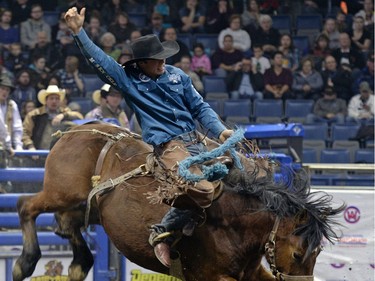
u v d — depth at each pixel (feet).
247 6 114.93
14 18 106.73
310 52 113.50
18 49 101.50
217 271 42.63
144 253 44.21
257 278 44.65
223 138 43.39
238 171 43.29
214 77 105.29
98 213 49.85
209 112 44.14
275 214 42.14
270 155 46.70
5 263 57.77
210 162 42.88
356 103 104.06
